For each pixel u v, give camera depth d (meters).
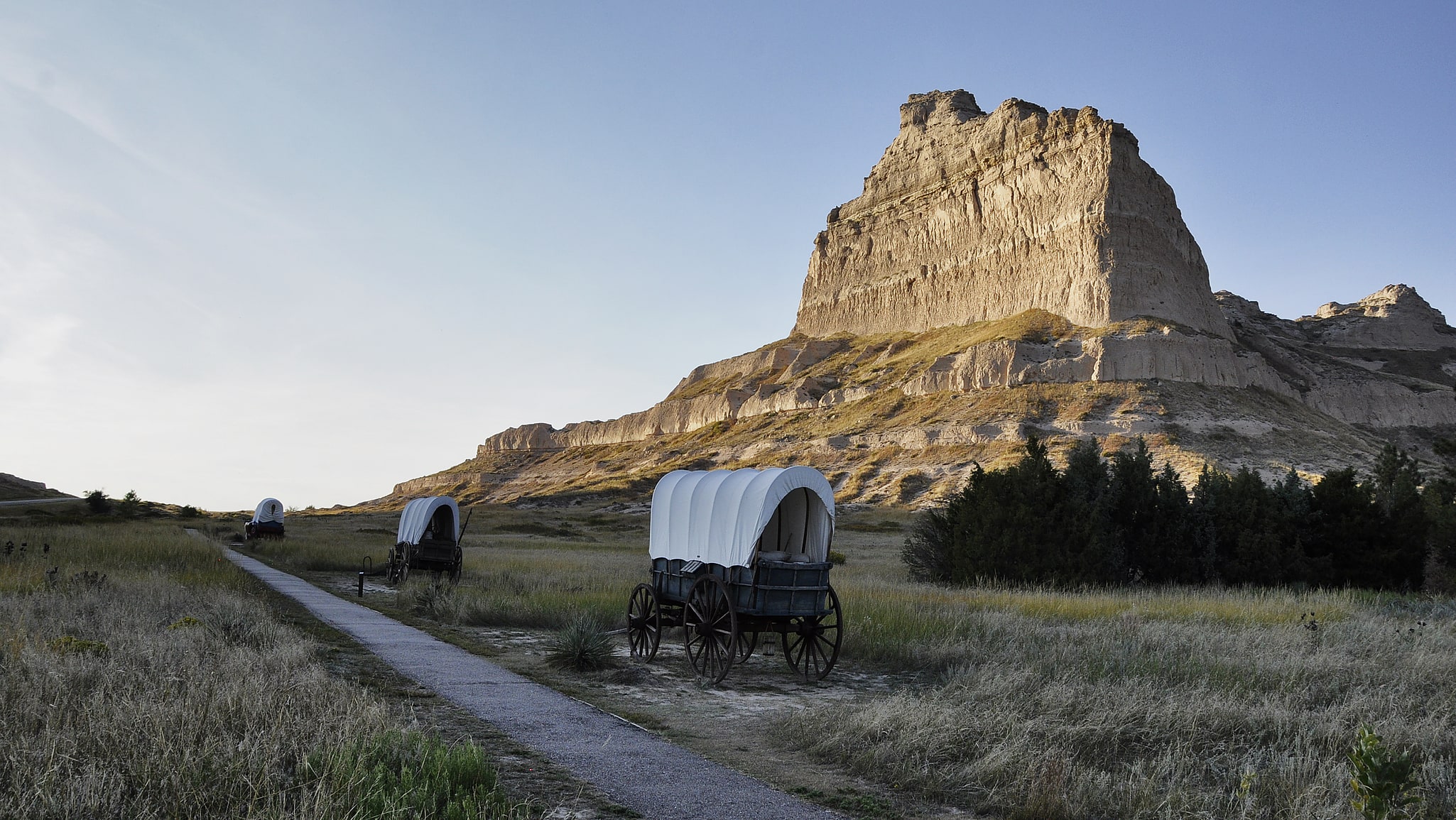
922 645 13.12
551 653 11.98
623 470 156.25
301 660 9.52
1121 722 8.29
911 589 23.19
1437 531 28.17
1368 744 5.45
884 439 111.00
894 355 147.12
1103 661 11.56
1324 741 8.03
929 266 158.38
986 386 113.44
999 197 147.75
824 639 11.88
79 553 23.67
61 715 6.58
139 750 5.80
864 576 29.41
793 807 6.02
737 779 6.65
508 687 9.90
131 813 5.00
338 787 5.25
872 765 7.11
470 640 13.71
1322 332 187.00
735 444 136.75
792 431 131.12
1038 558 26.06
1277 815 6.12
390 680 9.77
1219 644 13.32
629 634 13.16
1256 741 8.04
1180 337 109.31
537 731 7.79
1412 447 123.62
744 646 13.09
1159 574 28.16
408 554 22.86
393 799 5.10
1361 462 86.12
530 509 123.62
